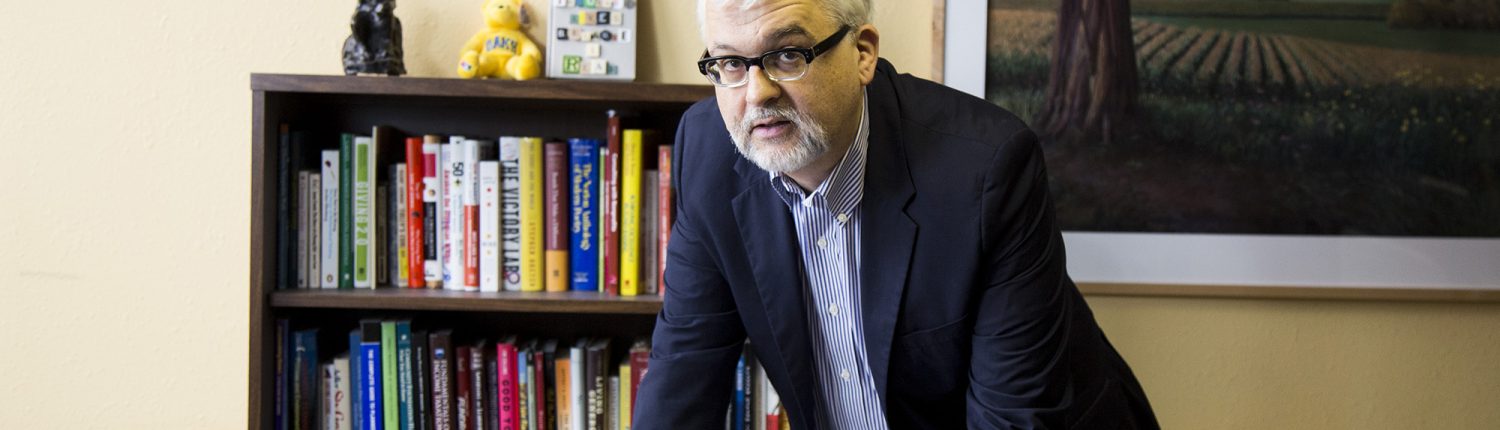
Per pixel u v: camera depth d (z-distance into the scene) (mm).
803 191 1272
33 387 1781
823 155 1163
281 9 1704
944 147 1214
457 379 1593
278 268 1560
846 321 1353
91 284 1762
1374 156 1674
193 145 1732
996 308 1213
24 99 1722
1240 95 1672
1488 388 1735
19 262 1755
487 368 1598
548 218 1582
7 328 1770
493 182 1569
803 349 1339
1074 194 1689
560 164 1578
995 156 1183
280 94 1534
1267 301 1728
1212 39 1670
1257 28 1666
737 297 1329
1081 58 1675
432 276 1597
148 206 1744
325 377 1589
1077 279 1702
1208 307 1729
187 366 1777
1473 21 1657
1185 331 1735
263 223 1476
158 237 1752
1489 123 1666
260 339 1479
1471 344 1731
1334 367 1737
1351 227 1683
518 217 1581
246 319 1768
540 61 1629
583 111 1721
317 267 1582
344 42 1631
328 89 1454
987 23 1675
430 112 1716
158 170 1738
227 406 1782
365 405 1576
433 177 1587
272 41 1710
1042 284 1213
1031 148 1216
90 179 1738
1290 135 1674
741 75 1088
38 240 1750
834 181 1244
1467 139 1667
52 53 1717
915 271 1237
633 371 1590
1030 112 1680
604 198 1572
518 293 1565
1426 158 1673
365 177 1582
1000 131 1211
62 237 1751
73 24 1713
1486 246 1676
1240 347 1736
